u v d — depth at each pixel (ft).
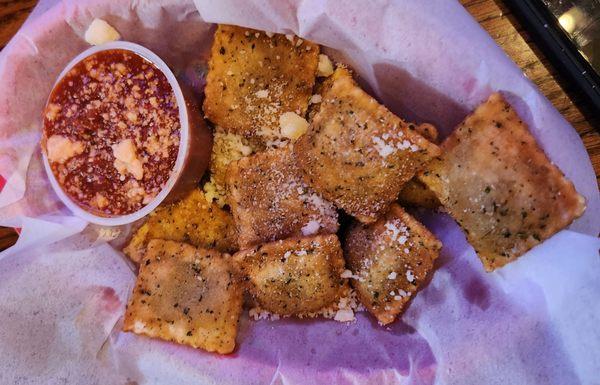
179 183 0.82
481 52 0.71
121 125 0.80
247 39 0.79
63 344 0.81
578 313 0.70
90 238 0.86
